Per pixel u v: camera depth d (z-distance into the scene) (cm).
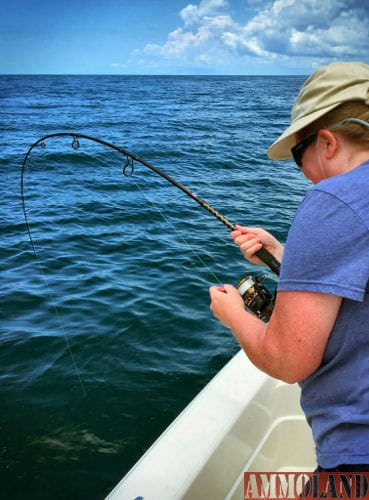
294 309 78
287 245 81
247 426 151
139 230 641
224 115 2817
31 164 1134
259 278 124
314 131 88
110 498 118
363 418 82
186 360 329
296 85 8362
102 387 298
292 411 166
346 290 74
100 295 423
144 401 288
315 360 80
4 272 481
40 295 422
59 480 229
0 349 335
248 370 170
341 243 75
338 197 76
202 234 623
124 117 2614
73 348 339
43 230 635
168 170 1122
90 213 725
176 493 119
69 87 6544
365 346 80
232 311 99
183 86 7362
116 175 1029
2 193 858
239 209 760
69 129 1991
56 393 292
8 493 221
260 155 1387
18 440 254
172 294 428
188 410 150
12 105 3347
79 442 254
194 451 133
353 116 83
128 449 250
